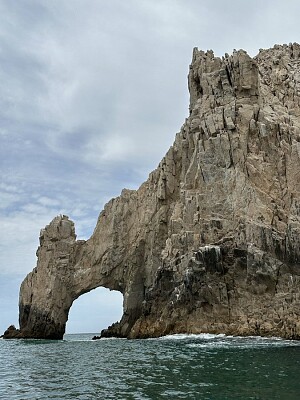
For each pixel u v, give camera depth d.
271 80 82.38
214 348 45.12
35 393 25.89
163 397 23.23
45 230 100.00
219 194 69.69
